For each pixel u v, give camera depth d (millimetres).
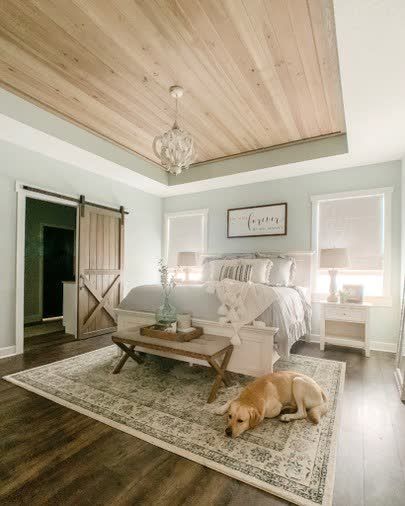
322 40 2184
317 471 1477
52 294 5934
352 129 3027
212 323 2781
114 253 4844
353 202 4191
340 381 2695
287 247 4648
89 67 2570
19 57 2451
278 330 2568
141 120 3527
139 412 2049
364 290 4051
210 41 2223
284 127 3646
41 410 2084
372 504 1288
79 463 1530
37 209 5754
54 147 3686
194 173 5059
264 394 1933
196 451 1623
